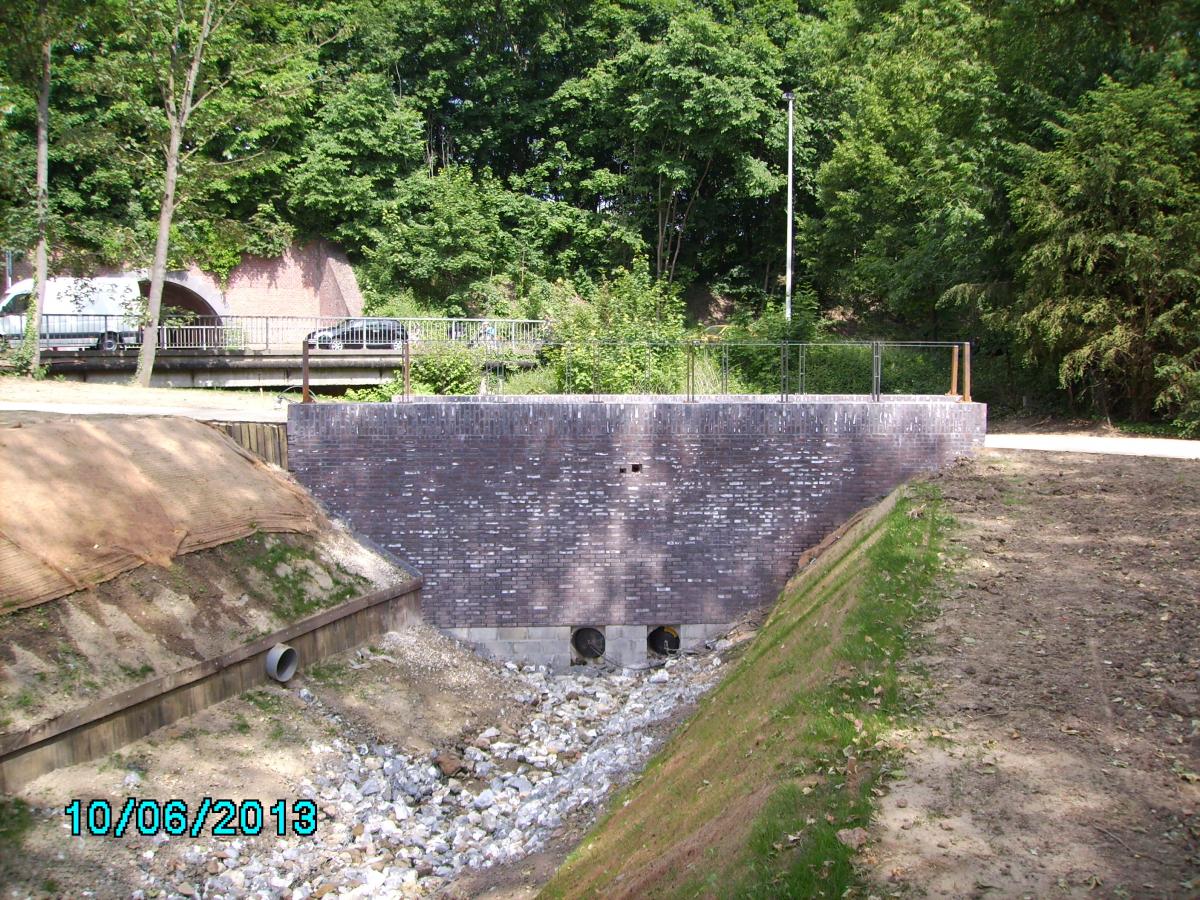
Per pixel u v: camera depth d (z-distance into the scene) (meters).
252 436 15.14
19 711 9.15
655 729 11.74
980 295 22.41
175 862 9.16
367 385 28.89
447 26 43.44
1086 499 12.50
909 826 5.83
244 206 38.53
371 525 15.20
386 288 38.34
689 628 15.47
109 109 34.31
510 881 8.70
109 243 29.72
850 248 35.47
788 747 7.22
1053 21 20.20
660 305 29.81
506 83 43.59
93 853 8.86
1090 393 21.89
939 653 8.34
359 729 12.08
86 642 10.22
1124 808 5.89
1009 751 6.64
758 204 42.34
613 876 7.21
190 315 30.56
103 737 9.84
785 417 15.31
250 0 28.95
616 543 15.34
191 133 29.61
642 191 41.25
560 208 41.78
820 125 39.66
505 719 13.46
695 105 36.78
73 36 26.66
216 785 10.20
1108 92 19.36
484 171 41.72
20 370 24.14
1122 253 18.91
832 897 5.29
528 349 24.73
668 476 15.32
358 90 39.69
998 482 13.58
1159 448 16.08
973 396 24.42
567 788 11.03
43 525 10.94
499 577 15.31
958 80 23.36
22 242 24.86
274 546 13.41
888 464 15.38
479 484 15.23
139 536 11.75
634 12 43.59
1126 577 9.67
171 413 16.11
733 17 41.56
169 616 11.24
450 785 11.52
